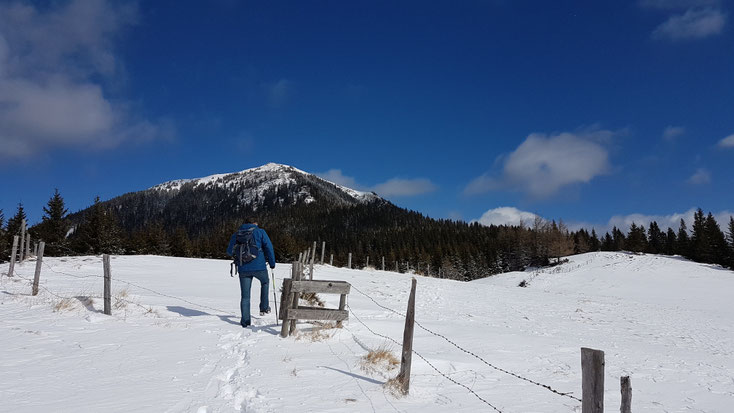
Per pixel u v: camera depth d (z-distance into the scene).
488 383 5.37
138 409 3.70
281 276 21.53
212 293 13.91
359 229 175.75
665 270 49.91
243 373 4.94
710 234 71.81
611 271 51.19
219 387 4.46
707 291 39.69
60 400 3.85
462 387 5.09
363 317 10.55
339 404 4.11
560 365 6.82
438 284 25.83
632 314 19.25
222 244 73.75
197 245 78.50
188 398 4.07
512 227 98.12
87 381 4.46
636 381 6.59
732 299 35.53
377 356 5.81
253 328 7.73
